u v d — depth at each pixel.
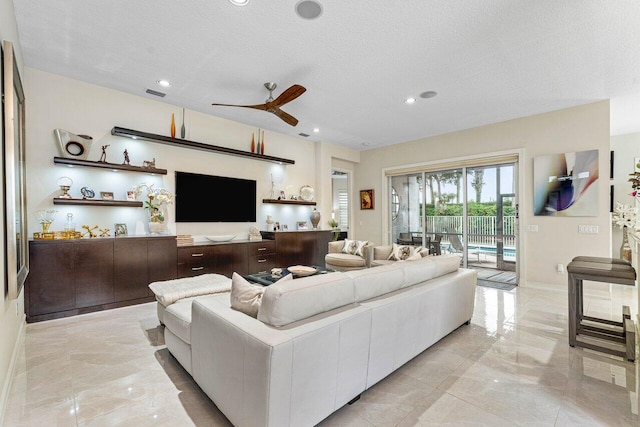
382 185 6.94
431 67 3.26
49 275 3.15
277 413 1.35
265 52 3.00
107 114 3.87
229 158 5.18
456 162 5.68
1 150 1.89
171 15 2.45
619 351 2.41
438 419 1.67
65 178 3.54
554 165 4.53
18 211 2.28
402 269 2.34
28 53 3.06
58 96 3.53
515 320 3.25
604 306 3.63
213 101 4.31
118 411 1.73
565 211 4.45
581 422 1.64
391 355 2.03
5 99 1.95
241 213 5.30
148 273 3.83
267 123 5.33
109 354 2.43
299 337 1.44
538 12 2.36
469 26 2.55
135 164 4.12
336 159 7.14
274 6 2.33
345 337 1.68
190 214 4.63
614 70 3.29
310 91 3.91
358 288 1.93
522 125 4.86
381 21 2.49
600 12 2.34
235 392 1.52
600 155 4.18
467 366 2.26
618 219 3.38
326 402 1.58
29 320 3.04
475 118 4.94
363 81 3.61
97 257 3.44
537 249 4.71
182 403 1.81
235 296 1.83
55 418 1.67
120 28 2.64
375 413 1.72
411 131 5.74
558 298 4.11
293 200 5.95
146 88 3.89
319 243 6.18
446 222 6.00
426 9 2.34
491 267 5.40
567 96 4.02
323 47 2.89
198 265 4.32
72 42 2.86
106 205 3.70
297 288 1.62
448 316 2.68
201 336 1.83
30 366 2.23
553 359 2.37
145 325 3.05
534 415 1.70
